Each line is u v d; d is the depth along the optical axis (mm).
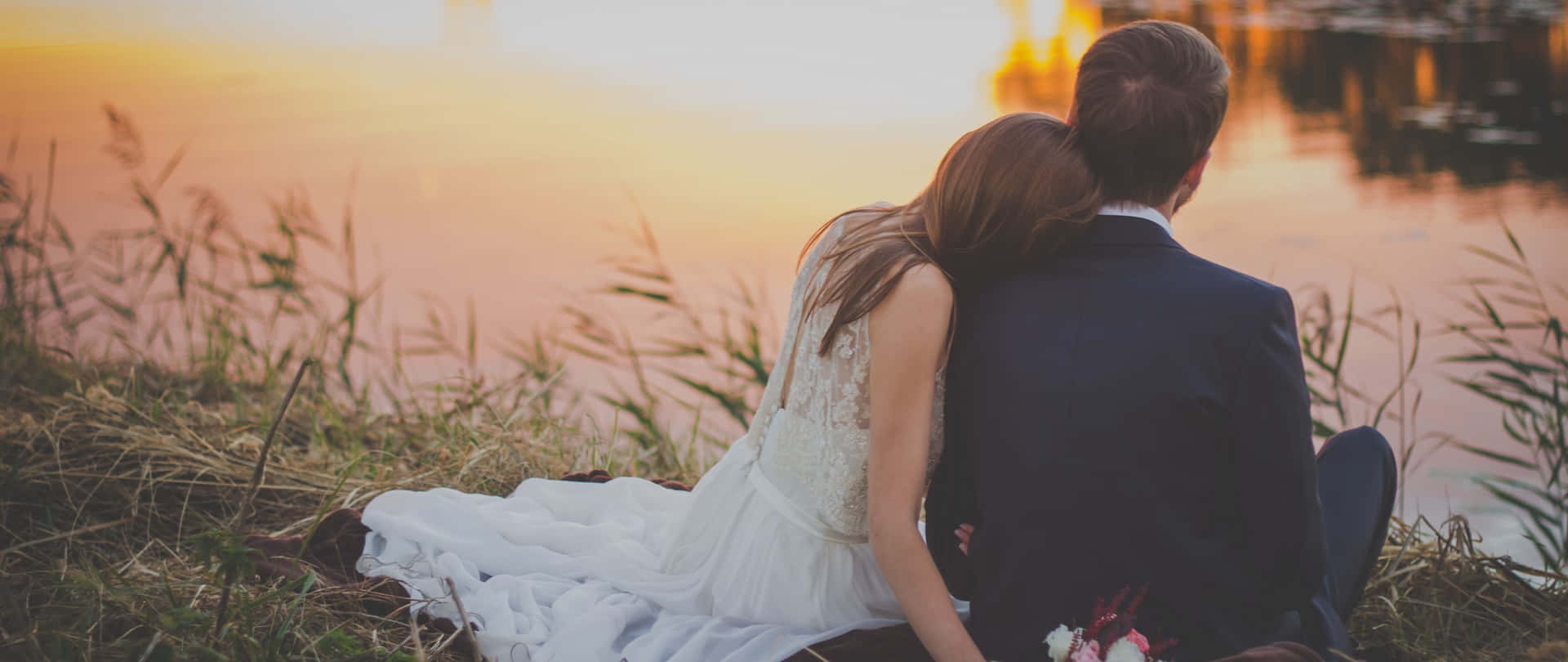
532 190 7078
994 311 1713
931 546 1892
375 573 2223
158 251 5719
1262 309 1562
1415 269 5355
